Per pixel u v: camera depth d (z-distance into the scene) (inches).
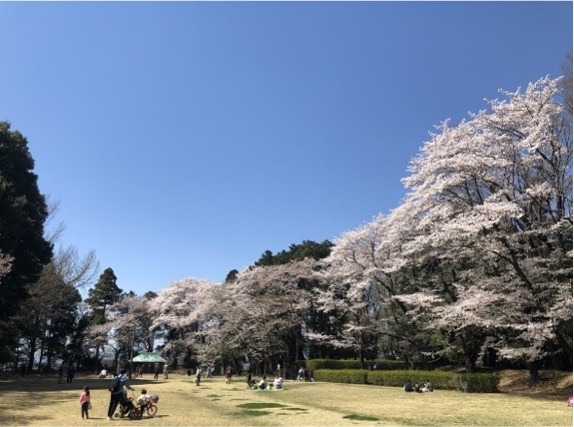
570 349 840.9
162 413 660.7
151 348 2566.4
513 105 923.4
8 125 1206.9
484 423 551.8
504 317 868.0
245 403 808.9
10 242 1074.1
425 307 1174.3
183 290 2437.3
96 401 800.9
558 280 895.7
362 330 1465.3
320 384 1347.2
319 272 1726.1
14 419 573.9
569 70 872.9
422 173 1002.7
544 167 914.1
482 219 845.2
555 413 634.2
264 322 1754.4
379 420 583.2
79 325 2437.3
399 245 1261.1
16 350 1856.5
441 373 1117.1
